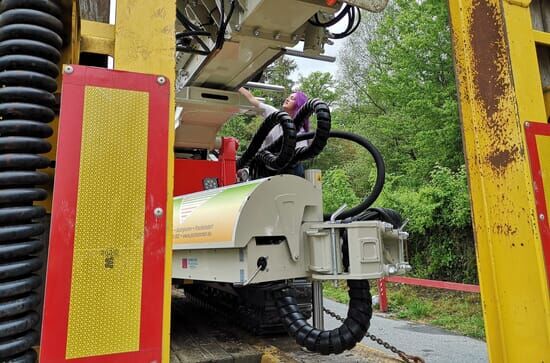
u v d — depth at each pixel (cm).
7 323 99
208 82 379
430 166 1053
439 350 493
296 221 243
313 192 254
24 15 111
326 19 304
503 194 140
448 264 862
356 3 230
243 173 408
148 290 103
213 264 262
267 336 328
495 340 133
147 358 101
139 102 110
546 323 129
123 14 116
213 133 425
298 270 241
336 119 2034
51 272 96
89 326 98
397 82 1198
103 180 103
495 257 138
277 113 300
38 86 112
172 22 119
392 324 653
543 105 147
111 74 108
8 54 110
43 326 94
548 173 140
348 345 245
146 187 107
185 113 392
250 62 338
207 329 360
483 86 147
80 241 100
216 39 301
